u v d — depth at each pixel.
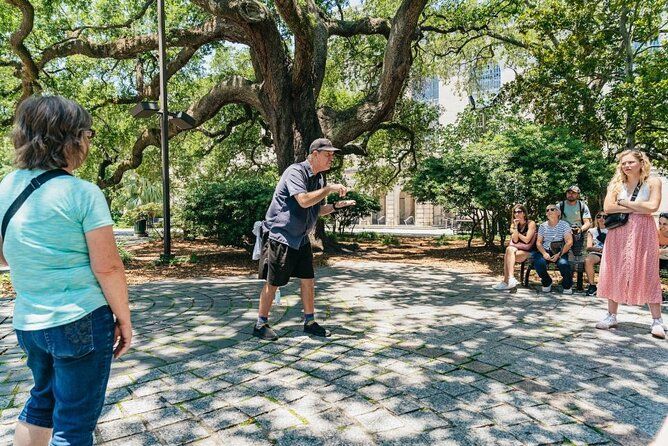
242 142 21.41
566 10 13.38
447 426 2.71
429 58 21.80
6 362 3.90
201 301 6.39
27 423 1.84
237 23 10.84
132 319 5.38
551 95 14.48
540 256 7.19
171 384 3.37
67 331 1.66
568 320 5.28
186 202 11.79
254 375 3.54
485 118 19.52
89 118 1.79
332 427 2.71
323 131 13.13
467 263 11.08
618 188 4.77
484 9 16.00
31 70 13.20
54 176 1.70
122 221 39.72
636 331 4.80
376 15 19.14
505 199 11.27
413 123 20.28
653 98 11.22
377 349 4.18
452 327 4.96
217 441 2.54
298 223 4.41
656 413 2.89
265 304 4.54
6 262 1.81
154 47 13.49
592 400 3.08
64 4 15.58
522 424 2.74
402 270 9.75
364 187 24.86
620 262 4.74
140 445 2.50
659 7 11.88
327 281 8.23
